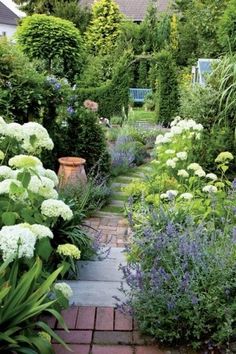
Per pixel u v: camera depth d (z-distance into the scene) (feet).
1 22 69.62
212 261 7.27
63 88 18.28
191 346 6.79
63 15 50.55
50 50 30.63
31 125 8.11
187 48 45.52
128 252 9.19
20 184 6.89
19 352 5.46
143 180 17.67
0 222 6.72
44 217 7.14
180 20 51.24
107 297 8.19
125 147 24.07
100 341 6.85
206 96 16.81
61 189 14.33
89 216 14.67
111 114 35.04
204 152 15.49
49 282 5.73
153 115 37.65
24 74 16.01
